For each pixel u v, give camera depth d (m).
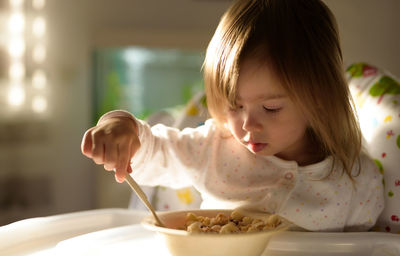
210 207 0.80
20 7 2.78
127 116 0.66
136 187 0.59
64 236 0.77
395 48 3.07
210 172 0.78
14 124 2.77
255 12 0.70
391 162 0.86
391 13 3.07
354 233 0.67
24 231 0.73
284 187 0.76
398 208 0.83
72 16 2.91
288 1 0.71
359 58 3.08
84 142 0.58
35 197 2.79
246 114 0.68
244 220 0.64
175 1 3.03
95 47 2.94
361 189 0.79
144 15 3.02
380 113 0.92
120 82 2.99
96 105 2.96
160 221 0.61
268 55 0.66
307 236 0.66
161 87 3.03
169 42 2.97
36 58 2.82
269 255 0.65
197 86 3.04
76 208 2.87
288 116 0.68
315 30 0.71
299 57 0.67
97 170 2.89
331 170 0.77
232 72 0.66
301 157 0.79
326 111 0.71
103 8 2.97
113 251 0.66
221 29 0.73
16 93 2.76
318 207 0.75
